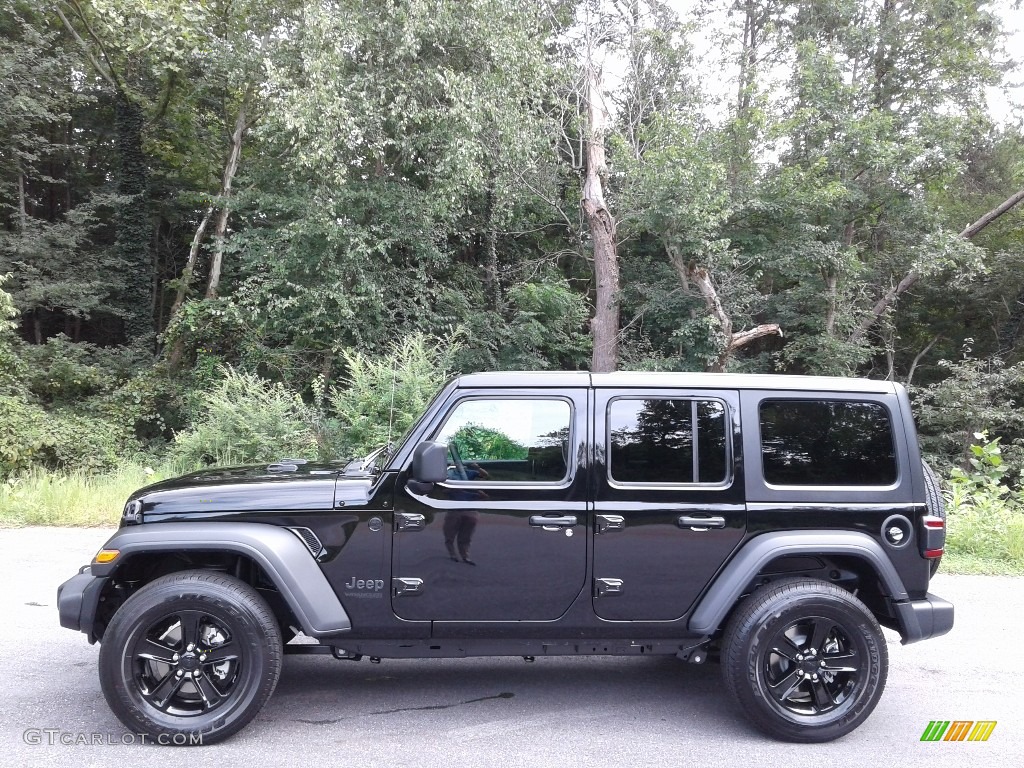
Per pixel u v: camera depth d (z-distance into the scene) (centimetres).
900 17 2050
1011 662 493
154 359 1895
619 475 388
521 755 358
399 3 1444
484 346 1797
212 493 383
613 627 387
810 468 397
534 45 1580
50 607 565
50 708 401
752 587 399
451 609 381
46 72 1809
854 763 355
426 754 358
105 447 1480
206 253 2256
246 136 2052
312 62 1356
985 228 2245
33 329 2219
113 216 2059
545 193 1978
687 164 1620
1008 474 1645
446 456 360
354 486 385
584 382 396
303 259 1532
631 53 1945
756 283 1884
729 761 355
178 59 1781
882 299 2067
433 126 1502
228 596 363
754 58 2066
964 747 374
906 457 401
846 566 409
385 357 1470
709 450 394
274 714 404
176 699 372
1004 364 2216
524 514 381
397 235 1551
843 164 1842
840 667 380
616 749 367
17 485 1024
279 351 1677
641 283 1936
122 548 363
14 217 1925
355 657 407
